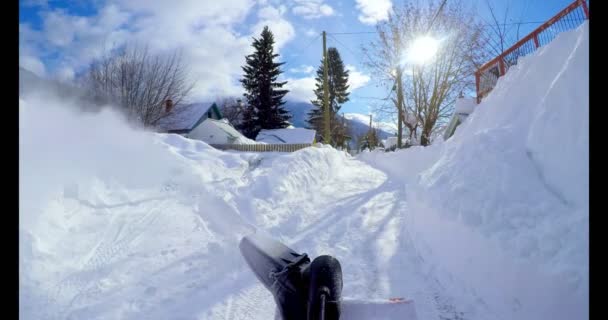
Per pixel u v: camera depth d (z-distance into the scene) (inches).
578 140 104.3
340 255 167.8
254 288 128.3
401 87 833.5
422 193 186.1
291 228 213.3
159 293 121.3
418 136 977.5
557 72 153.9
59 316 101.5
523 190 116.3
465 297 113.2
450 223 136.9
